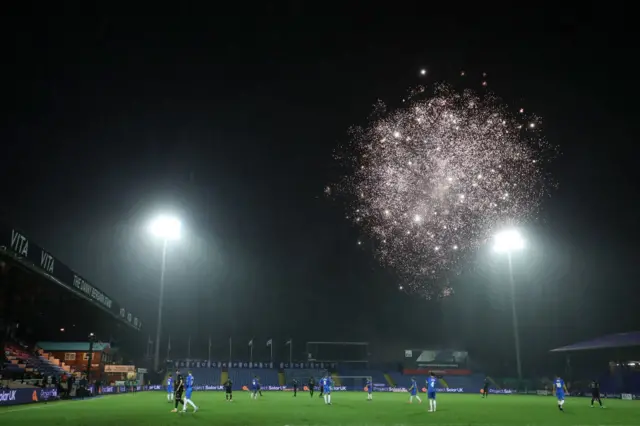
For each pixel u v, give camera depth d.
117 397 42.47
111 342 69.81
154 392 54.75
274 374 75.69
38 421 21.25
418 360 82.00
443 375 79.19
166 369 72.75
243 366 77.50
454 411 30.02
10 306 43.47
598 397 35.94
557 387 31.70
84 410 27.38
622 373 65.12
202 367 75.69
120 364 67.38
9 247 29.31
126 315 61.62
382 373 80.12
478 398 50.50
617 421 24.58
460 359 81.94
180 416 24.59
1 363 41.50
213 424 21.23
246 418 24.08
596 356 69.94
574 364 72.56
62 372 49.50
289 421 22.80
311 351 81.56
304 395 51.53
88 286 45.28
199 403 36.03
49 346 56.91
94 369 56.72
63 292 42.44
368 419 24.30
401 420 24.06
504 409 32.34
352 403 37.41
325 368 79.88
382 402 39.06
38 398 33.19
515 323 64.75
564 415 27.94
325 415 26.20
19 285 39.81
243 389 67.12
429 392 30.56
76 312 53.28
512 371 80.56
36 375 43.53
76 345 57.50
